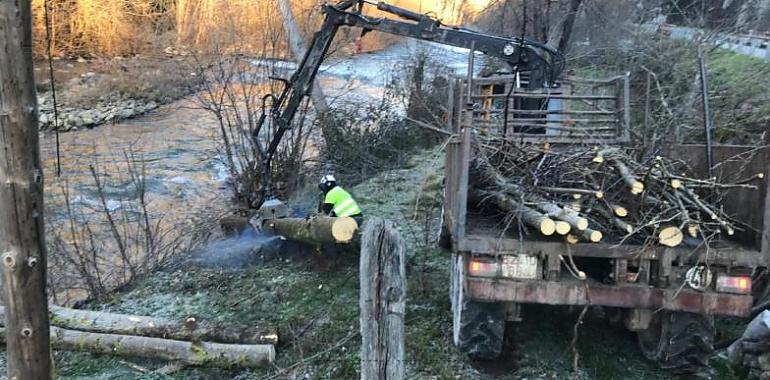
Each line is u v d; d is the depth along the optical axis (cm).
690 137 856
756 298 545
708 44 1145
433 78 1475
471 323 473
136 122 1858
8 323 267
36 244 263
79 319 547
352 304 624
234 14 1390
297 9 1498
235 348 519
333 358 518
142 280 729
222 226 905
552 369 483
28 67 249
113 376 501
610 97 711
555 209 443
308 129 1246
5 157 250
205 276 727
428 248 762
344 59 1781
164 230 953
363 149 1232
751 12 1371
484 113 745
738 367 478
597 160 479
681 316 459
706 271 428
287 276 710
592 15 1452
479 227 500
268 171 1016
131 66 2241
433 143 1344
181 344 521
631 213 461
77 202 1080
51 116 1814
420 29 863
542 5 1412
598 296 433
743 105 912
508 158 554
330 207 745
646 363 490
